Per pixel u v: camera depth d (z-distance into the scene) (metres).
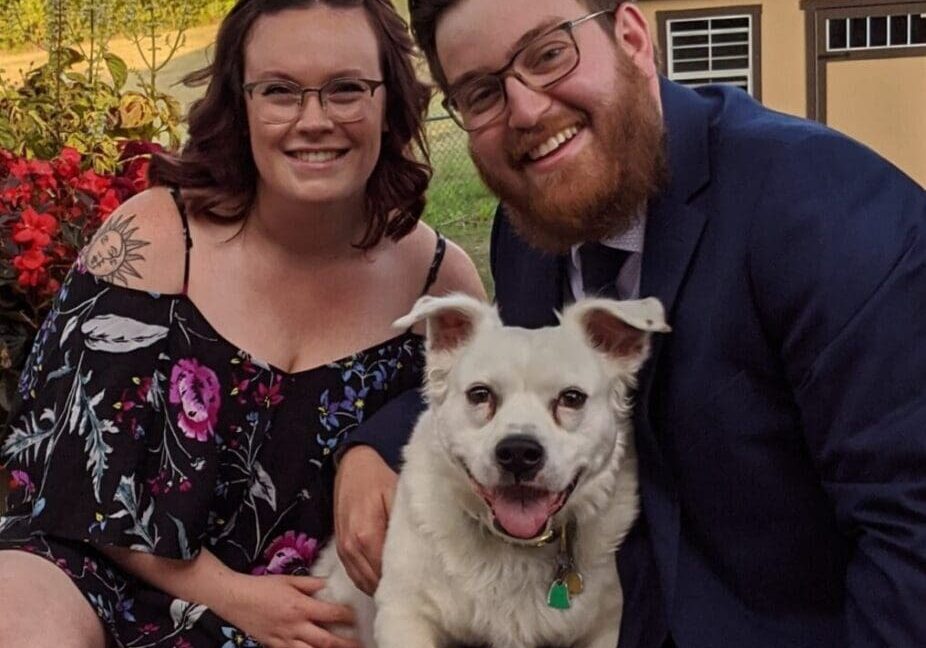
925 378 2.00
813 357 2.08
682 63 8.94
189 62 6.38
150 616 2.89
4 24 5.78
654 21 8.88
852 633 2.08
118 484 2.77
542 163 2.40
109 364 2.81
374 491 2.78
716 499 2.30
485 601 2.51
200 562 2.89
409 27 2.74
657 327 2.24
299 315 3.02
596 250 2.62
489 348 2.52
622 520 2.52
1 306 3.53
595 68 2.34
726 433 2.25
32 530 2.79
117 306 2.85
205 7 6.22
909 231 2.07
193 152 3.02
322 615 2.86
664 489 2.40
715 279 2.23
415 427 2.81
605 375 2.52
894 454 2.00
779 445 2.24
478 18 2.37
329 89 2.82
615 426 2.53
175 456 2.84
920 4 8.57
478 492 2.45
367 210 3.07
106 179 3.79
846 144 2.19
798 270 2.09
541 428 2.39
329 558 2.99
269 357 2.97
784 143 2.21
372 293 3.11
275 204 2.93
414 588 2.56
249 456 2.96
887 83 8.75
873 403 2.02
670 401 2.32
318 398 3.01
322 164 2.85
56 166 3.73
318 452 3.01
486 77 2.40
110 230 2.93
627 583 2.50
